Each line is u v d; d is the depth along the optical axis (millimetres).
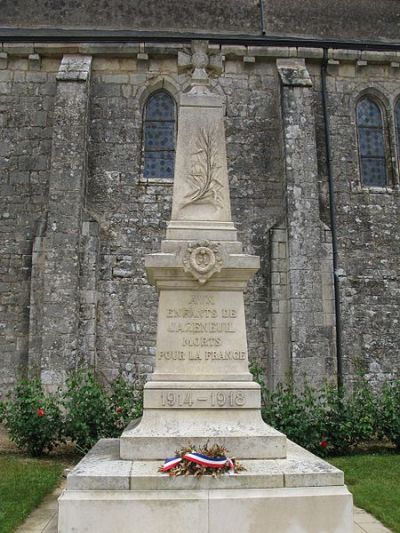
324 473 4531
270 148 13898
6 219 13141
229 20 15328
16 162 13430
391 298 13523
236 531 4305
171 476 4449
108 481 4402
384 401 9695
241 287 5668
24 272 12906
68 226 12375
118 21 15000
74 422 9047
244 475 4484
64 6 15078
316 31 15516
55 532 5219
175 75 14117
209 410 5344
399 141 14695
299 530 4336
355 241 13719
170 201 13445
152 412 5316
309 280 12539
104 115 13773
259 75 14297
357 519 5770
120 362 12617
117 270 13000
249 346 12805
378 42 14930
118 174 13508
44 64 14000
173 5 15305
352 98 14555
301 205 12906
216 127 6230
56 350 11797
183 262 5590
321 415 9359
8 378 12461
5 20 14812
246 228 13438
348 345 13094
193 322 5605
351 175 14125
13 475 7523
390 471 7891
